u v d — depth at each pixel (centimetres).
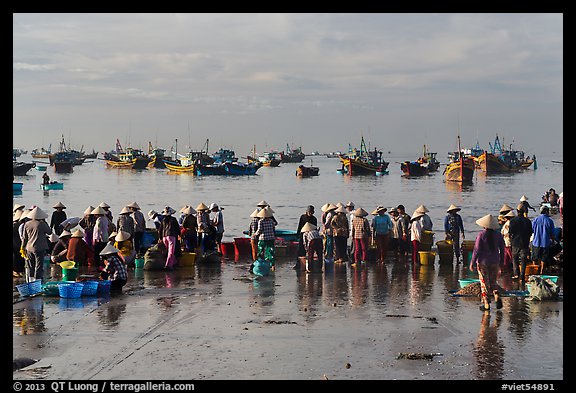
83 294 1528
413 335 1162
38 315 1325
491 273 1345
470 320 1268
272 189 8906
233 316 1320
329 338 1148
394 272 1884
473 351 1062
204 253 2220
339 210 2048
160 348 1092
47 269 1950
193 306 1416
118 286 1580
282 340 1138
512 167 14562
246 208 5425
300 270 1928
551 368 976
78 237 1988
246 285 1673
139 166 17138
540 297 1436
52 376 952
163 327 1230
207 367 993
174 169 15000
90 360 1028
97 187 9269
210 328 1221
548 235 1723
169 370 980
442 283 1694
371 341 1127
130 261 1956
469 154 15050
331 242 2100
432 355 1043
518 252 1686
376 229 2070
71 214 4775
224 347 1095
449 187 9225
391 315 1321
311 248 1884
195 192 8144
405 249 2200
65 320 1282
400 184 10250
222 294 1552
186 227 2123
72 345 1109
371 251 2111
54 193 7788
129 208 2188
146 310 1374
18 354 1055
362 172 14012
